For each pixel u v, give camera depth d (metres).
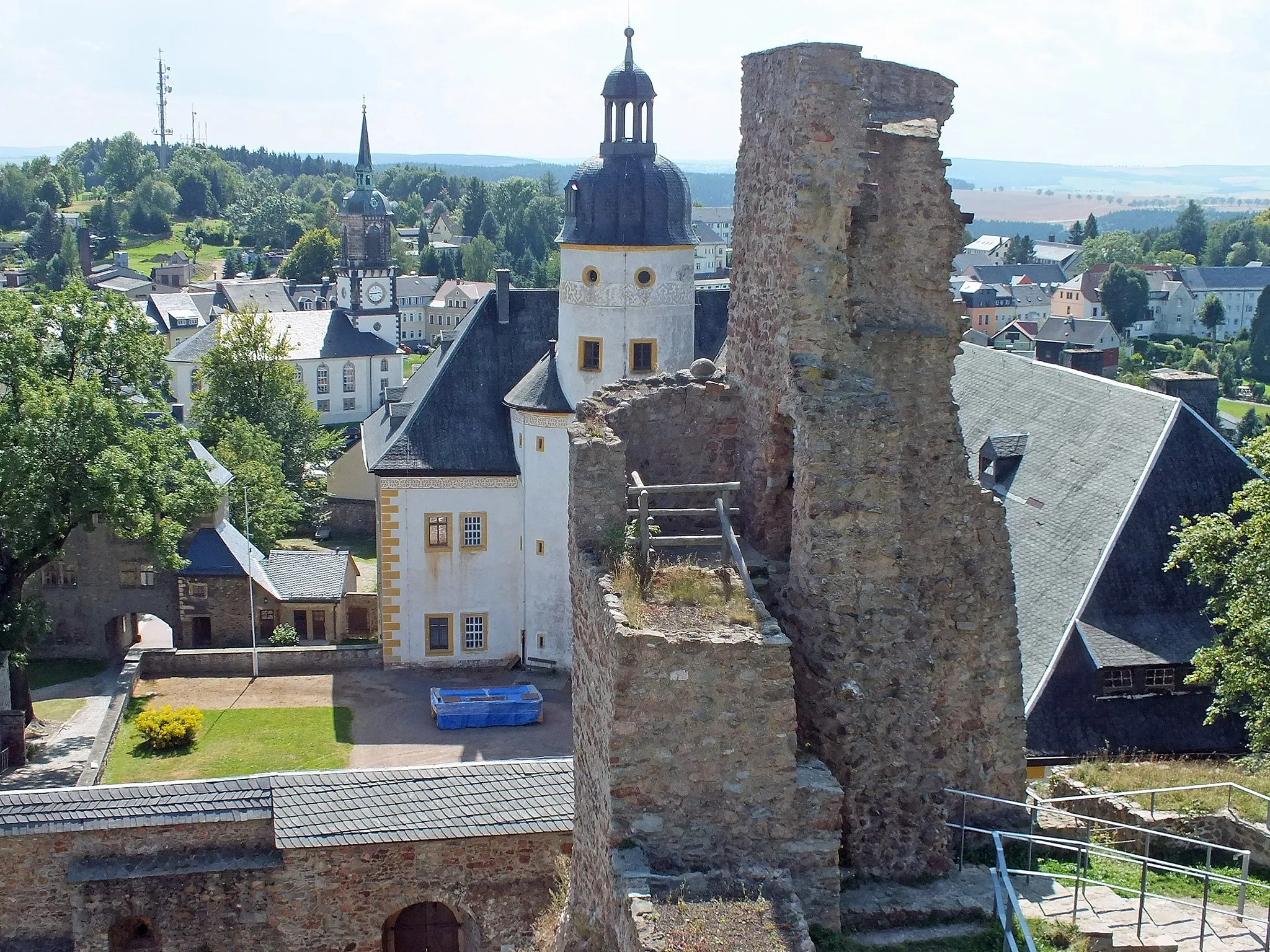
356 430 125.56
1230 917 17.56
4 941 26.36
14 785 41.28
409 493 52.25
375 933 26.48
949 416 18.19
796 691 17.23
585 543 17.97
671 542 17.50
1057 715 32.69
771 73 18.34
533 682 51.91
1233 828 21.59
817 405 17.08
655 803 15.68
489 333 55.59
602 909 16.28
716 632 15.72
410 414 56.59
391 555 52.56
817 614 16.95
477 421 53.69
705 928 14.26
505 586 53.28
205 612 57.72
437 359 77.69
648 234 50.75
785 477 18.98
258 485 71.44
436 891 26.48
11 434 43.62
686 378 20.58
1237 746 32.78
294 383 94.56
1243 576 30.09
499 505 52.72
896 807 17.11
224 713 47.81
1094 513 36.78
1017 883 17.64
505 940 26.70
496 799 26.91
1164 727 32.84
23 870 26.27
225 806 26.50
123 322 48.91
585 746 17.78
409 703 49.41
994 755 18.53
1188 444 36.81
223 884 26.17
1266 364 144.62
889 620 17.05
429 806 26.62
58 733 46.69
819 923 15.88
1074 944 16.23
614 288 50.62
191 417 91.69
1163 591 34.75
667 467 20.20
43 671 54.22
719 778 15.68
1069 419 41.28
